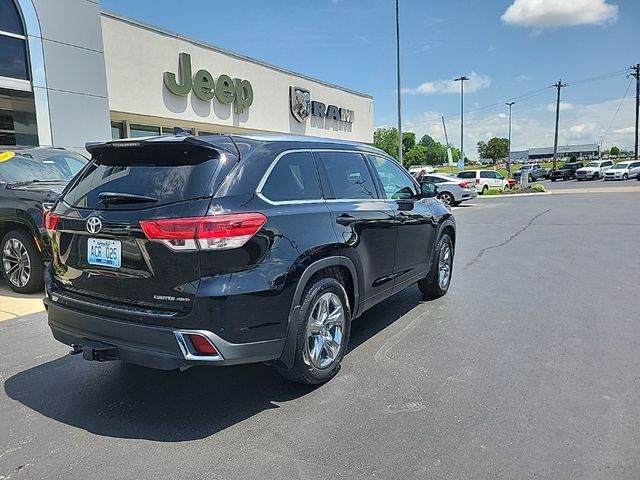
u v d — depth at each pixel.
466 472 2.65
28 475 2.70
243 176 3.27
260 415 3.34
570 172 50.00
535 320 5.20
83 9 12.04
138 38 14.95
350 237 3.96
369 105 30.03
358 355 4.34
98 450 2.94
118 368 4.18
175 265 2.99
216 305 2.97
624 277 7.02
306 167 3.88
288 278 3.32
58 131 11.53
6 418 3.34
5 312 5.70
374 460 2.78
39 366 4.22
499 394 3.54
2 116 11.35
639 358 4.13
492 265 8.11
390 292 4.86
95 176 3.59
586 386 3.63
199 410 3.43
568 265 7.95
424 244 5.53
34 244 6.17
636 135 53.75
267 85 20.88
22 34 10.81
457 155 100.75
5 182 6.43
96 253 3.32
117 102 14.32
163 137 3.33
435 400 3.48
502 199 25.36
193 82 16.98
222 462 2.80
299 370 3.57
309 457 2.83
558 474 2.62
